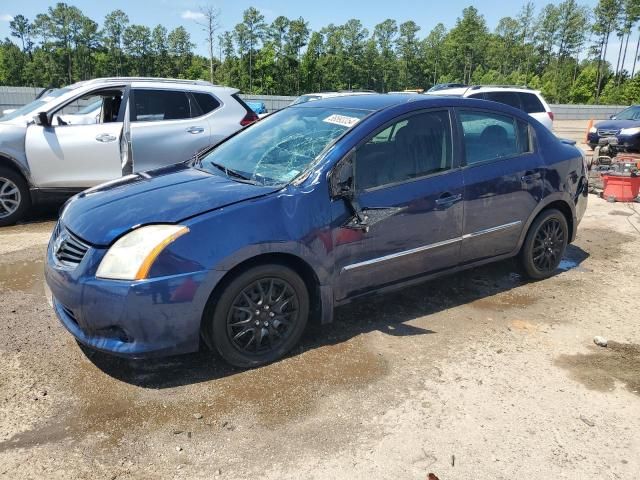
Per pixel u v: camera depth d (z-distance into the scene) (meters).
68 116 8.02
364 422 2.93
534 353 3.72
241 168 3.92
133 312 2.97
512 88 11.52
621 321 4.27
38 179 6.78
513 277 5.18
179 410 2.99
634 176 8.84
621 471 2.59
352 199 3.54
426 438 2.80
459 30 109.38
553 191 4.81
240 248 3.15
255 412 2.99
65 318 3.29
